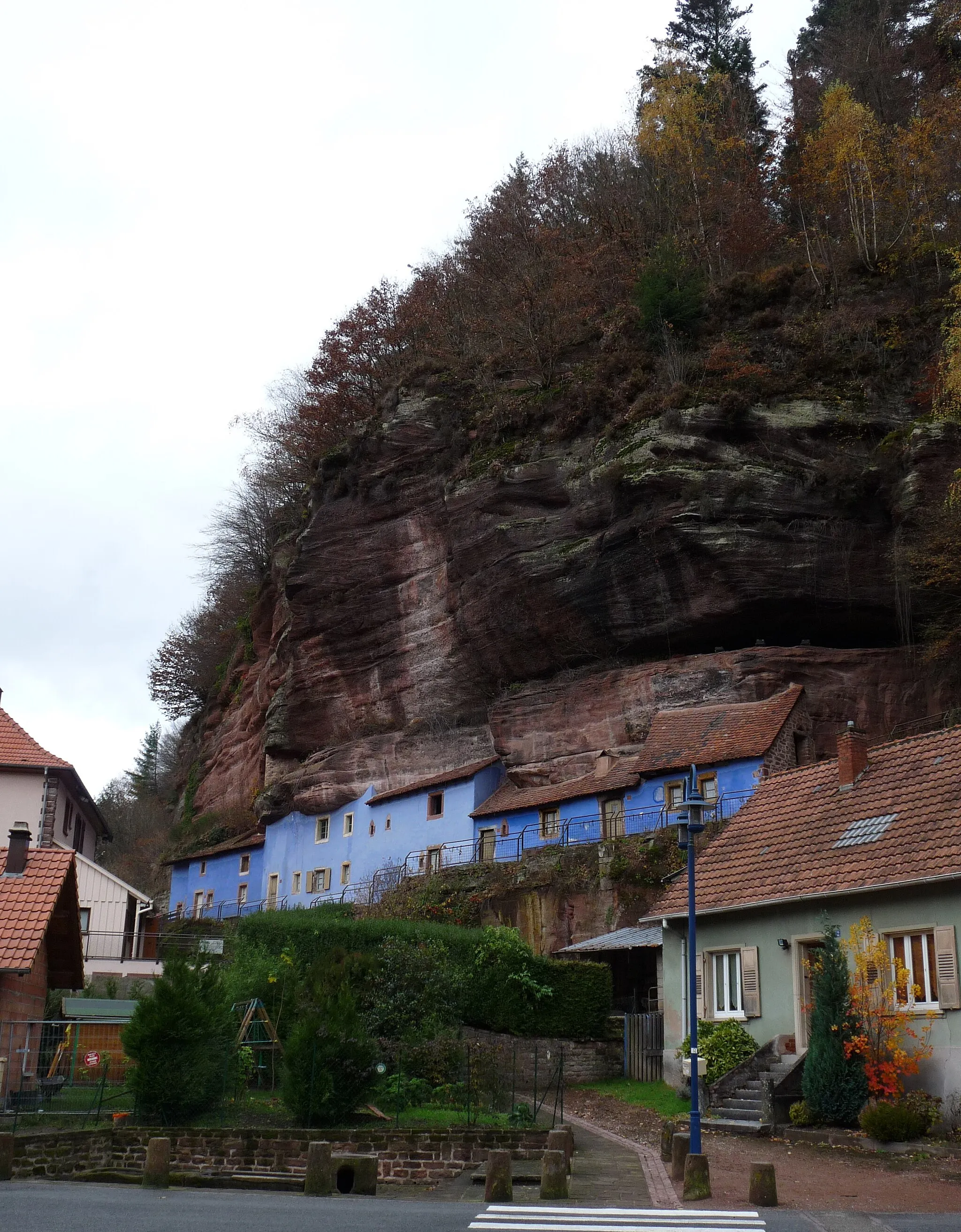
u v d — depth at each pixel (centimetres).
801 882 2144
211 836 6094
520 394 4947
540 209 6200
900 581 3669
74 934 2214
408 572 5031
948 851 1914
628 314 4844
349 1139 1672
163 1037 1833
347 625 5203
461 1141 1692
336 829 5016
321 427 6316
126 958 3362
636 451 4066
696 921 2297
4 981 1906
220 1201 1399
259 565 7531
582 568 4181
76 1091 2061
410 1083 2111
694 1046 1558
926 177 4900
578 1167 1628
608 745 4022
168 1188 1538
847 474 3831
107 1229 1124
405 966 2489
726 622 3891
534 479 4434
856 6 6275
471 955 2650
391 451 5181
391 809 4709
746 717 3575
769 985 2184
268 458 7512
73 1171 1638
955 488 3484
